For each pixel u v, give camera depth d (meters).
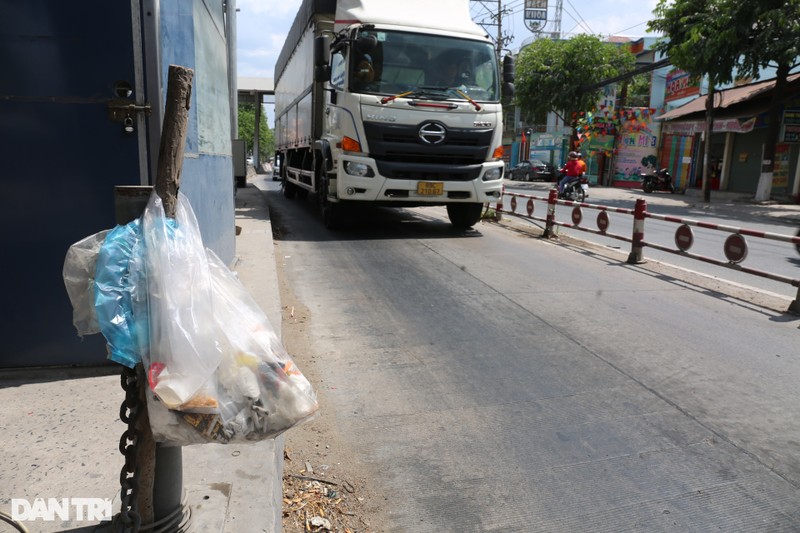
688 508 2.82
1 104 3.23
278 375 1.79
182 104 1.82
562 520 2.73
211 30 5.13
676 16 19.31
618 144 33.25
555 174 35.47
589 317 5.65
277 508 2.47
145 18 3.27
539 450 3.31
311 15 11.13
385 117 8.68
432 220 12.01
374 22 8.94
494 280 7.02
